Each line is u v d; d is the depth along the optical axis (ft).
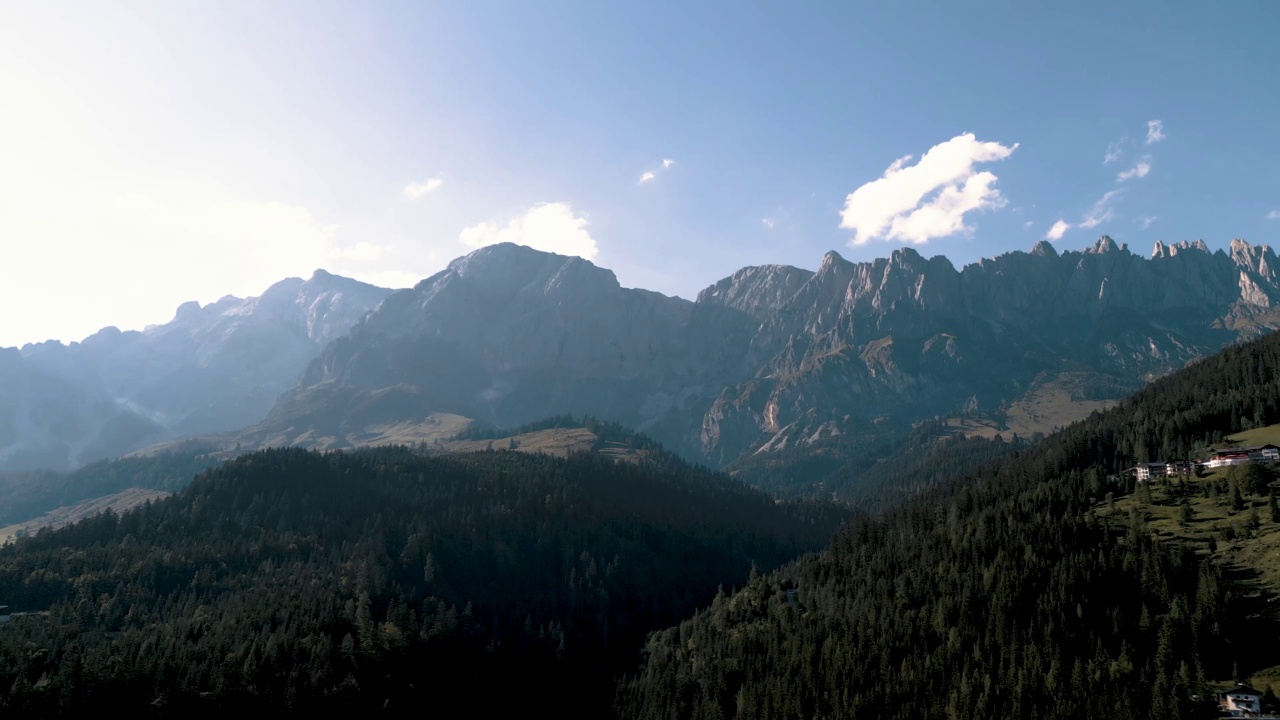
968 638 597.52
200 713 643.86
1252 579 585.63
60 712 609.83
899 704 565.53
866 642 640.99
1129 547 653.30
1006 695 529.04
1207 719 466.70
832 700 590.14
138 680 650.84
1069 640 563.07
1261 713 460.96
